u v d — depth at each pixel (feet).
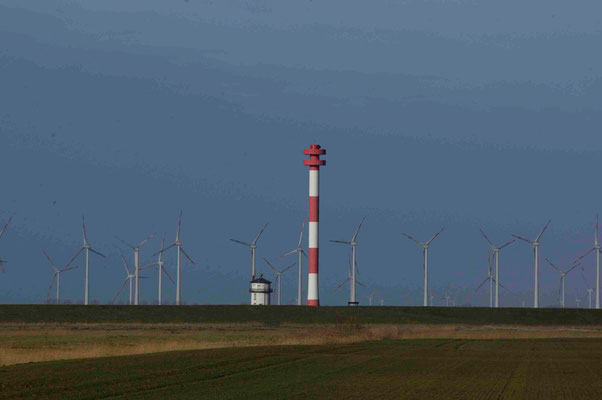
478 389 517.14
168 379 537.24
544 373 620.49
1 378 528.22
